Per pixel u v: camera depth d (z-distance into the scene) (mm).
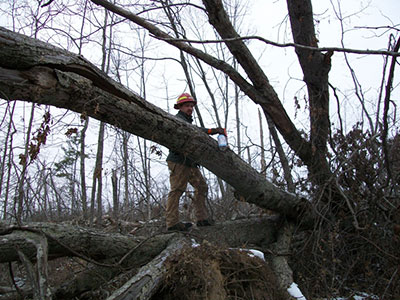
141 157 4047
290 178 4703
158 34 3547
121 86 2777
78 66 2482
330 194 4199
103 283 3547
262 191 4051
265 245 4391
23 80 2244
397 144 4422
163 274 2836
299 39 4035
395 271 3521
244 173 3803
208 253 3072
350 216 4207
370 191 4301
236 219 4738
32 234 2719
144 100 2973
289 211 4375
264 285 3119
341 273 4109
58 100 2479
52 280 4152
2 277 3953
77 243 3158
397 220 4059
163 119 3102
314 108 4293
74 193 5367
